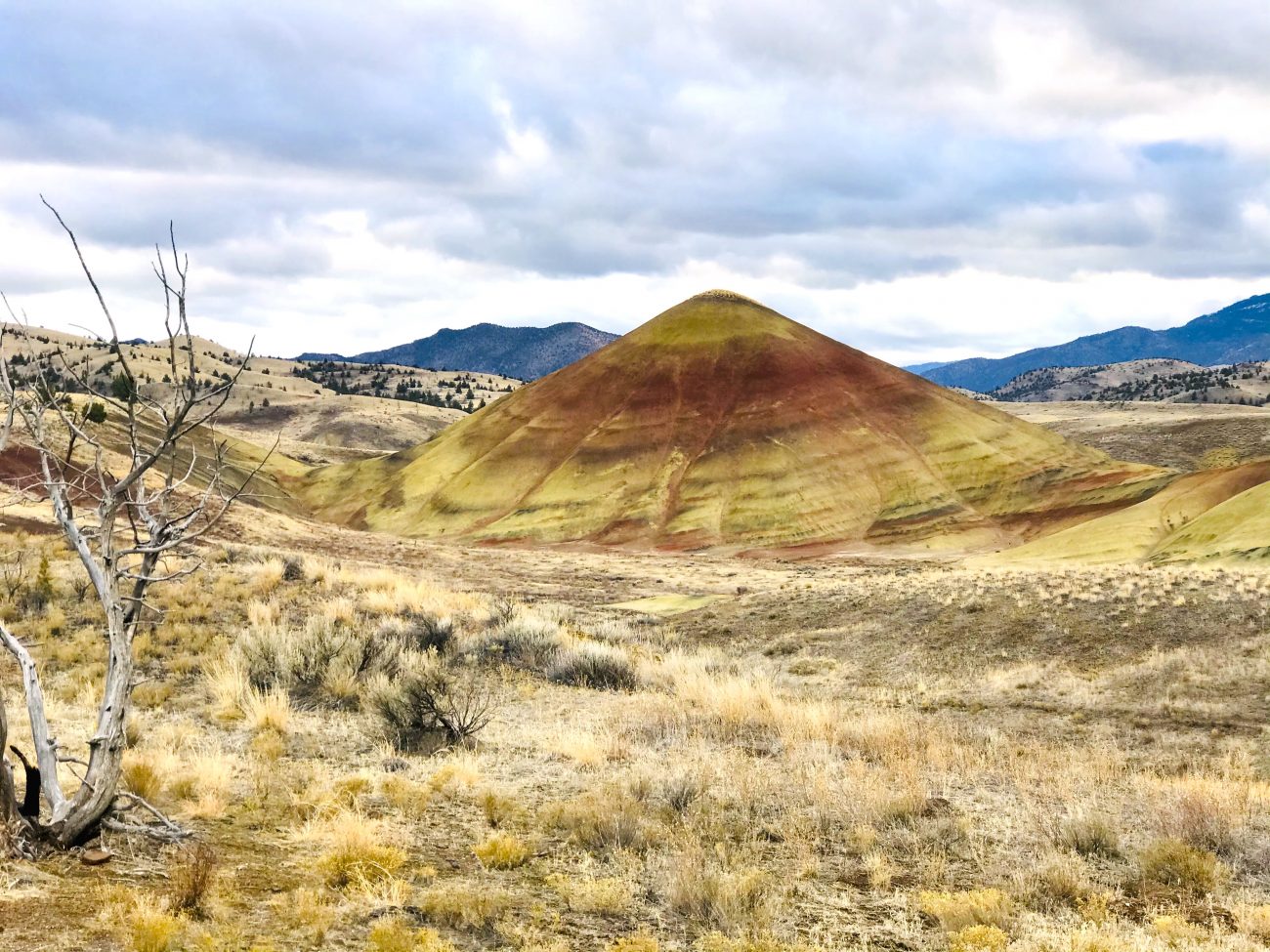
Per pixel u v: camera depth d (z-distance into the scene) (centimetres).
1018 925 721
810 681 2409
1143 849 927
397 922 642
